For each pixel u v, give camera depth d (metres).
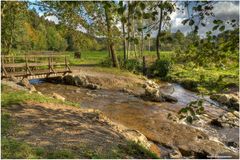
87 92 22.77
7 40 32.28
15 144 7.74
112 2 4.48
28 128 9.57
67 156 7.59
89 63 44.22
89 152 8.15
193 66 5.08
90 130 10.46
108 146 9.02
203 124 15.68
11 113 10.96
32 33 71.81
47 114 11.68
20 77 22.33
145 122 14.92
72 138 9.23
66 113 12.40
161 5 4.31
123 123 14.53
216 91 5.14
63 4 5.91
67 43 97.44
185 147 12.13
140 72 36.53
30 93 14.93
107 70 33.16
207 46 4.73
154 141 12.43
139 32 4.61
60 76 26.19
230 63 4.80
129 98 21.59
